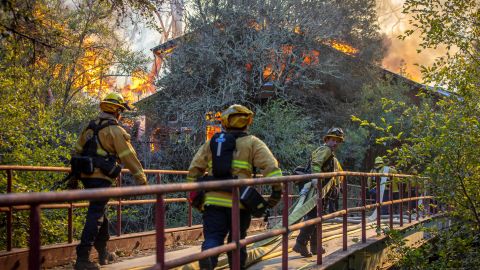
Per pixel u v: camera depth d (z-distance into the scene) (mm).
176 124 21516
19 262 5902
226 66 21703
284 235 5453
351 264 7465
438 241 8992
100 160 5406
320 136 23812
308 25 22625
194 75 21625
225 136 4699
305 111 23625
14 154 9555
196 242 9102
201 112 21094
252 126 20609
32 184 9594
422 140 7891
